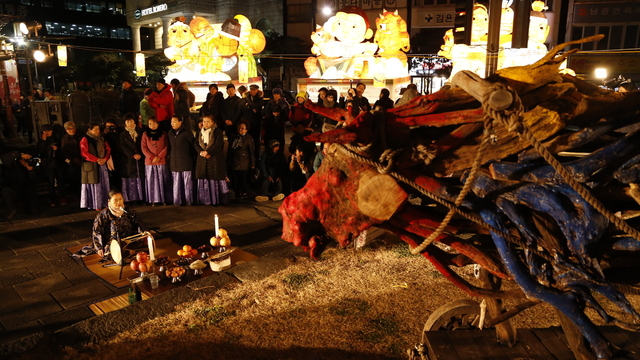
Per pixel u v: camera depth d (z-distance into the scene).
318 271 4.98
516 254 2.28
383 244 5.73
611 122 2.18
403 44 18.55
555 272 2.27
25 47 15.14
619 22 24.66
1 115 15.80
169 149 7.76
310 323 3.96
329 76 19.00
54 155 7.81
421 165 2.34
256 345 3.65
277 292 4.52
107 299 4.55
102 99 14.94
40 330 3.98
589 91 2.29
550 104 2.18
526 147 2.23
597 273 2.18
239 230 6.63
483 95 1.89
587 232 2.13
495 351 2.86
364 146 2.27
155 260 5.12
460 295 4.41
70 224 6.88
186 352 3.57
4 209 7.64
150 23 46.81
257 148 9.67
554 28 25.78
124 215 5.49
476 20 14.20
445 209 2.85
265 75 30.22
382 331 3.82
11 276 5.07
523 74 2.20
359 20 18.44
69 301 4.51
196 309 4.20
